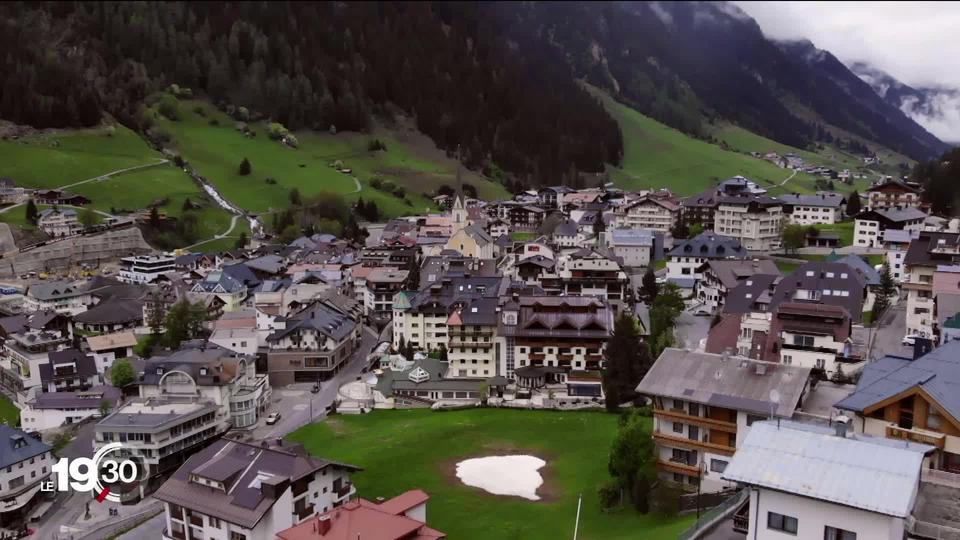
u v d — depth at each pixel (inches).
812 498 1942.7
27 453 4603.8
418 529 2723.9
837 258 7711.6
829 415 3277.6
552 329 5895.7
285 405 5959.6
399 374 6038.4
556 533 3444.9
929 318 5172.2
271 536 3265.3
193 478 3459.6
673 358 3730.3
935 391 2508.6
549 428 4945.9
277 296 7815.0
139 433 4690.0
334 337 6584.6
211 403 5206.7
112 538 4045.3
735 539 2368.4
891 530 1861.5
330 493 3558.1
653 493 3496.6
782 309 4729.3
